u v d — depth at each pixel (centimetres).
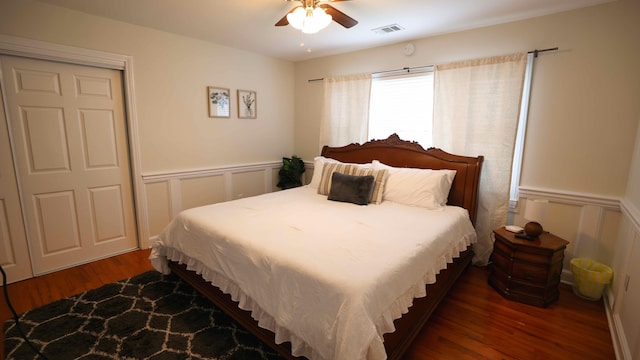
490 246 292
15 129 243
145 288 248
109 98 289
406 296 162
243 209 256
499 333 198
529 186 272
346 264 156
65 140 269
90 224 292
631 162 225
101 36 270
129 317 210
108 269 281
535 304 228
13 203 247
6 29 225
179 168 341
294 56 410
